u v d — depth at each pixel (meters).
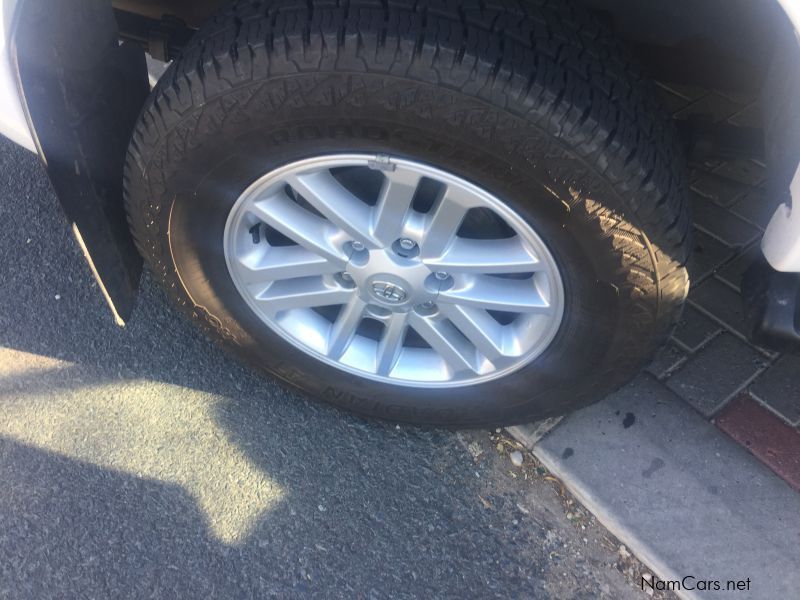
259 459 2.15
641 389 2.31
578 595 1.97
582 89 1.43
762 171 2.89
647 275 1.61
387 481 2.13
